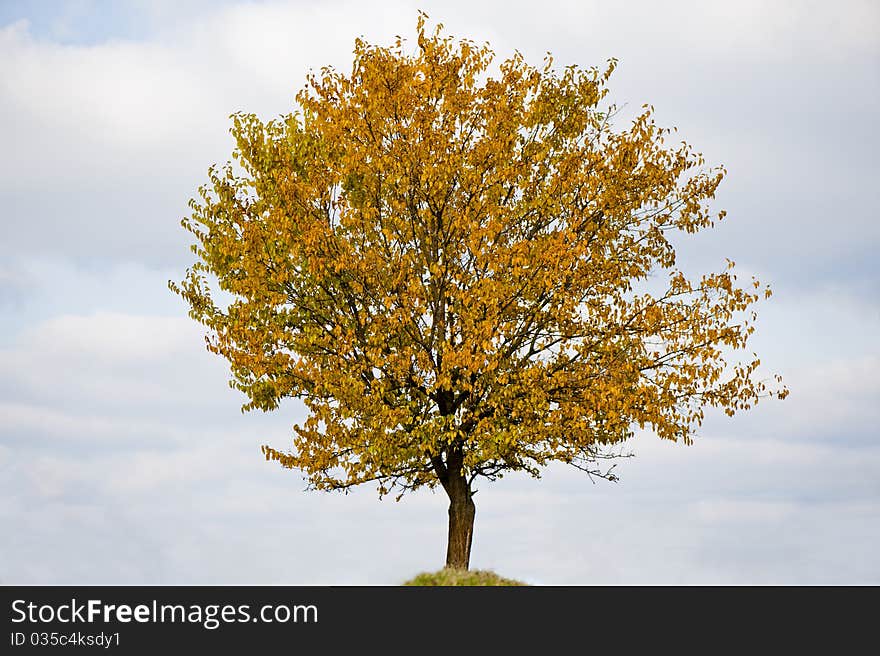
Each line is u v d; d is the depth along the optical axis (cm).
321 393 4362
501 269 4234
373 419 4134
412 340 4334
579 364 4244
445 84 4278
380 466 4369
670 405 4106
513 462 4628
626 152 4184
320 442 4266
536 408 4125
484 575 3978
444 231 4375
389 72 4278
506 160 4359
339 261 4206
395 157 4288
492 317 4072
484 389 4303
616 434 4434
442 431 4228
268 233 4322
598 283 4250
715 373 4091
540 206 4347
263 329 4391
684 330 4147
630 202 4306
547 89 4512
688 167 4344
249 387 4466
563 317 4162
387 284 4316
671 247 4428
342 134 4338
